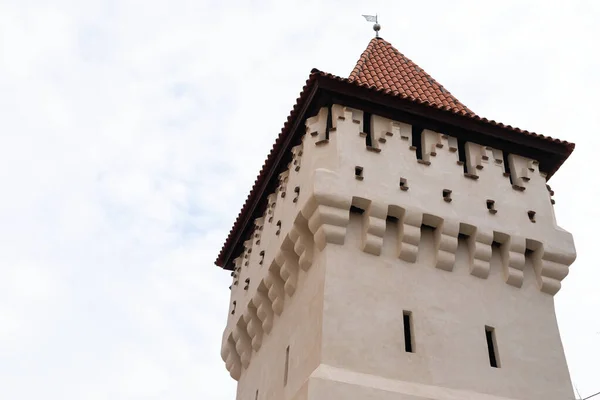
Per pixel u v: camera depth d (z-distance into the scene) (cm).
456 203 1672
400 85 2041
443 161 1738
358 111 1752
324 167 1631
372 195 1597
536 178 1838
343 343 1411
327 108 1766
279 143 1927
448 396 1400
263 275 1855
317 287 1529
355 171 1630
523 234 1697
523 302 1642
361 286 1506
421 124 1783
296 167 1764
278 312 1803
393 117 1770
